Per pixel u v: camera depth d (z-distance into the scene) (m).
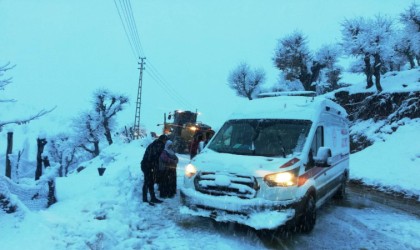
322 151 6.36
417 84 20.67
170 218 6.89
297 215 5.73
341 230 6.75
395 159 14.73
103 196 7.75
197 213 5.94
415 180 11.96
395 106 20.48
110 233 5.57
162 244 5.48
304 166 6.11
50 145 52.88
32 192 12.80
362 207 9.04
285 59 29.89
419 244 6.11
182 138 24.53
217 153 6.55
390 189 12.00
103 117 47.16
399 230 6.93
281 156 6.16
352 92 25.55
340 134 9.33
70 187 11.26
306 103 7.39
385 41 23.00
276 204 5.49
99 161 21.94
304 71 29.42
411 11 25.25
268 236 6.12
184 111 26.16
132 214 6.84
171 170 8.59
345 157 9.98
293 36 29.66
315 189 6.61
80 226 5.72
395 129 18.72
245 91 31.73
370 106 22.34
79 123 47.47
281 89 31.12
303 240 6.07
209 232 6.12
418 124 17.69
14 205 6.05
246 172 5.67
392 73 25.81
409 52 28.77
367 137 20.12
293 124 6.88
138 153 18.91
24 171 41.75
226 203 5.61
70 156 52.84
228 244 5.59
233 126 7.30
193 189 6.07
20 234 5.07
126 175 9.52
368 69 24.55
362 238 6.34
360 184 13.44
